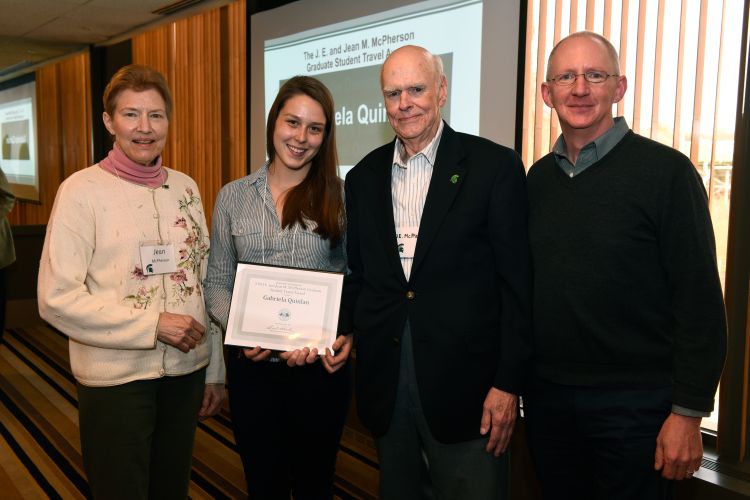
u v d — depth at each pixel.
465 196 1.43
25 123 7.58
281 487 1.69
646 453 1.36
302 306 1.57
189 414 1.67
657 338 1.36
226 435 3.22
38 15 5.03
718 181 2.01
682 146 2.10
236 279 1.58
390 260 1.50
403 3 3.05
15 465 2.83
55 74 6.84
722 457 2.03
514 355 1.39
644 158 1.34
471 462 1.47
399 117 1.44
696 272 1.27
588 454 1.47
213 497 2.55
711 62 2.01
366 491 2.64
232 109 4.48
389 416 1.52
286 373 1.62
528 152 2.58
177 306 1.58
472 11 2.74
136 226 1.53
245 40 4.32
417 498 1.63
